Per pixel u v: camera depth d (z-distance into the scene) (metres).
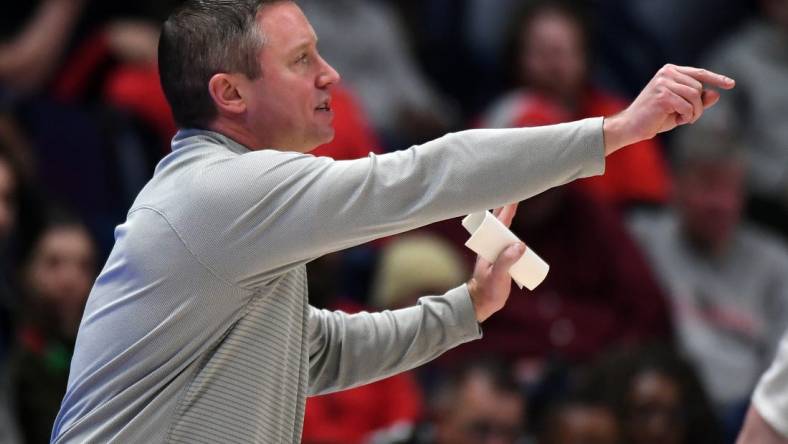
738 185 22.75
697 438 16.91
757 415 9.95
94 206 21.06
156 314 8.75
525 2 23.84
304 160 8.73
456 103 24.92
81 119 21.39
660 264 22.58
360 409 18.58
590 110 23.77
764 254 22.84
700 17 26.80
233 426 8.80
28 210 19.02
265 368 8.93
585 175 8.43
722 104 24.56
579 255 20.67
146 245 8.80
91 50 22.31
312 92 9.23
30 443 16.78
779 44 26.58
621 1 26.47
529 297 20.31
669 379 16.88
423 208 8.41
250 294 8.84
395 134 23.53
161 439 8.74
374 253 21.20
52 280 17.45
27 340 17.22
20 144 19.25
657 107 8.30
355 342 10.20
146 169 21.38
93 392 8.88
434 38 25.16
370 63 23.77
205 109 9.22
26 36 22.39
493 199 8.39
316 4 23.61
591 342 20.09
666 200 23.47
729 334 22.09
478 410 16.84
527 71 23.50
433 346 10.31
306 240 8.55
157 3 22.94
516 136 8.40
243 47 9.12
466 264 20.81
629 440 16.78
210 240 8.66
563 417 16.94
